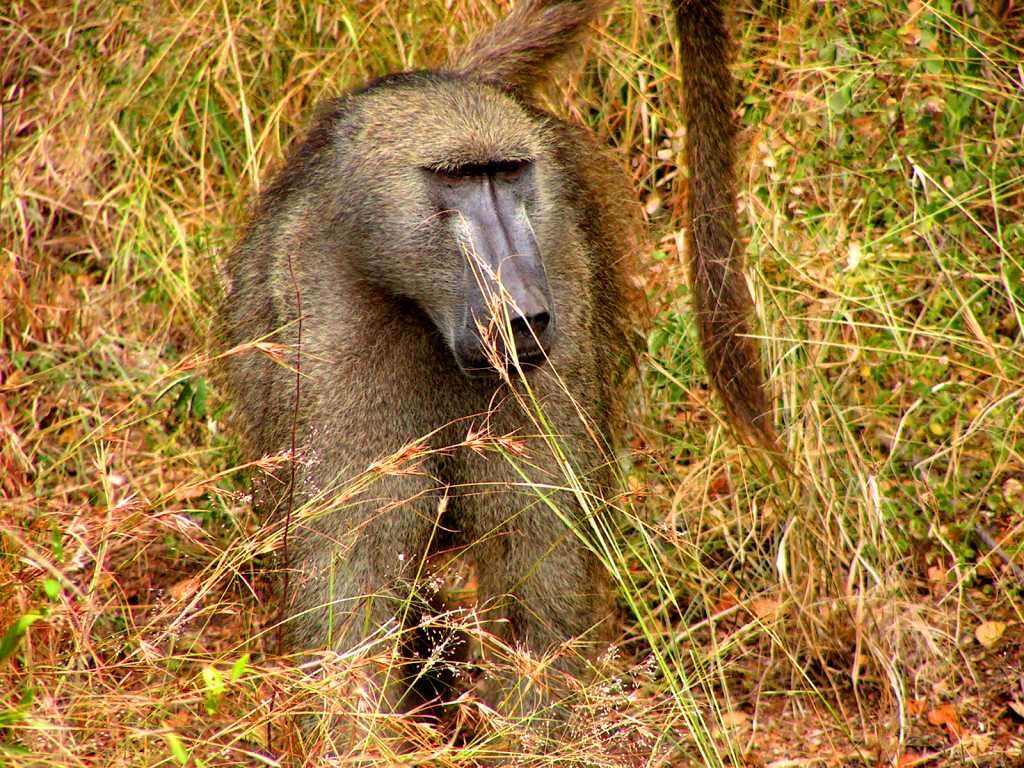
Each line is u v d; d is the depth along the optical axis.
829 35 9.90
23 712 5.36
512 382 6.66
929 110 9.26
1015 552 8.10
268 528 6.68
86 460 9.00
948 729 7.50
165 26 11.09
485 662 6.75
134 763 5.68
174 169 10.95
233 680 5.70
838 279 8.82
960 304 8.84
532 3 8.75
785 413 8.52
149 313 10.27
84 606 6.57
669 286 9.32
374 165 6.66
